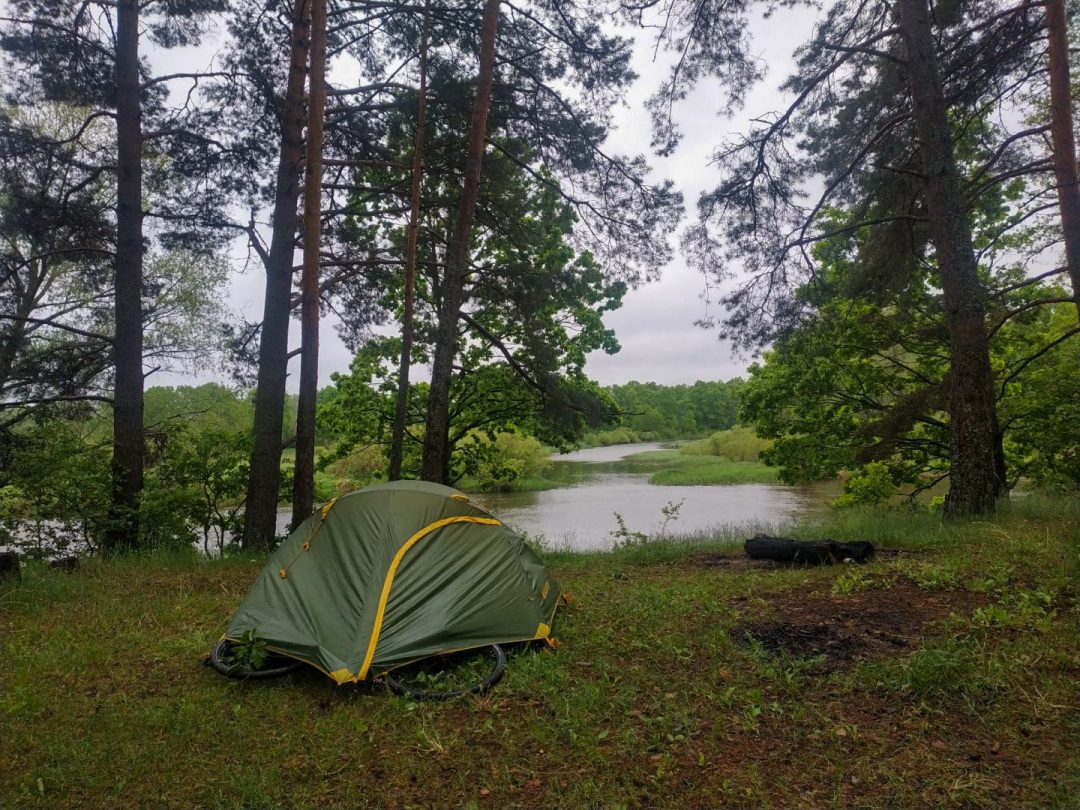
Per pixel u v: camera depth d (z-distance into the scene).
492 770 3.22
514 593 4.91
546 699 3.90
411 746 3.46
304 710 3.91
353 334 13.65
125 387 10.09
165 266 15.57
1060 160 8.45
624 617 5.46
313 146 8.74
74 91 10.05
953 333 9.25
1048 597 4.82
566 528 20.91
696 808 2.87
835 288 11.76
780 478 17.12
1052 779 2.89
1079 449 13.09
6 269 10.72
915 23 9.26
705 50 10.01
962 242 9.10
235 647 4.61
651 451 69.75
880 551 7.59
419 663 4.41
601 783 3.05
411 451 17.09
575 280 12.67
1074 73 10.17
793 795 2.92
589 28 10.64
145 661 4.75
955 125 10.85
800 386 15.95
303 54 9.88
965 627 4.62
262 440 9.72
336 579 4.68
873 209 11.50
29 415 11.04
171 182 11.62
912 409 12.05
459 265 10.58
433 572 4.71
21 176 10.27
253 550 9.23
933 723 3.42
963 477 9.14
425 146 11.28
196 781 3.21
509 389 15.26
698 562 8.05
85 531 9.27
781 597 5.77
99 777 3.23
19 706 3.89
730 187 11.06
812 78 10.35
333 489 17.20
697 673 4.20
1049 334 13.97
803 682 3.95
